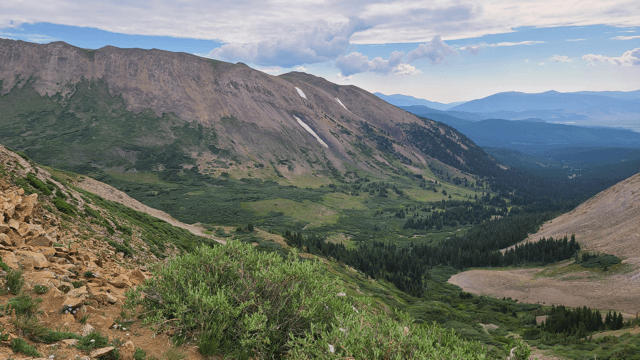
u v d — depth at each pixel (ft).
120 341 23.72
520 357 25.89
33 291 25.45
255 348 29.01
